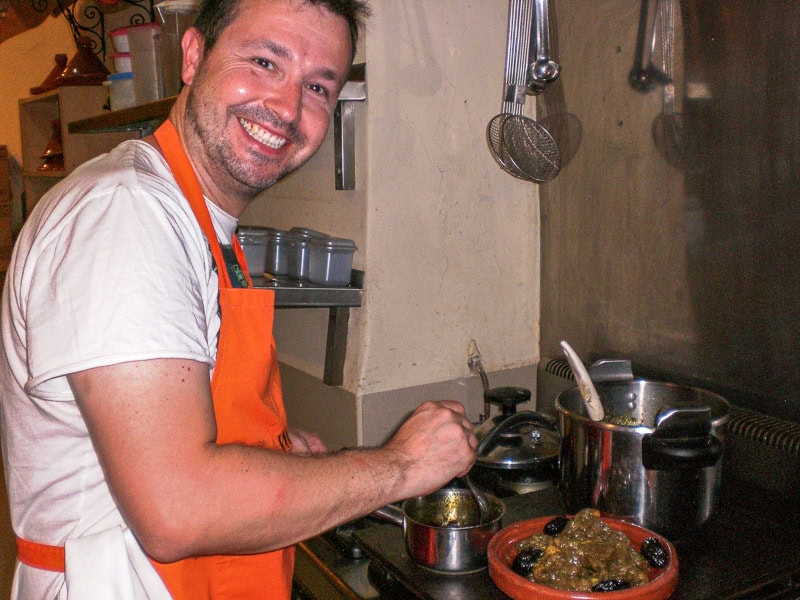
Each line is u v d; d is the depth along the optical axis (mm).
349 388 1524
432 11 1450
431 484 906
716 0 1243
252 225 1891
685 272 1354
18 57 3145
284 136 899
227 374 896
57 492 828
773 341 1226
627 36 1395
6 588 2203
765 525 1136
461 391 1601
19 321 804
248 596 970
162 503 695
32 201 3020
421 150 1480
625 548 990
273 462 780
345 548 1187
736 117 1236
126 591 820
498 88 1555
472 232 1571
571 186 1563
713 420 1043
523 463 1327
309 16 878
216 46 885
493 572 970
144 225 738
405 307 1514
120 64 1955
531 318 1684
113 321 687
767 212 1210
